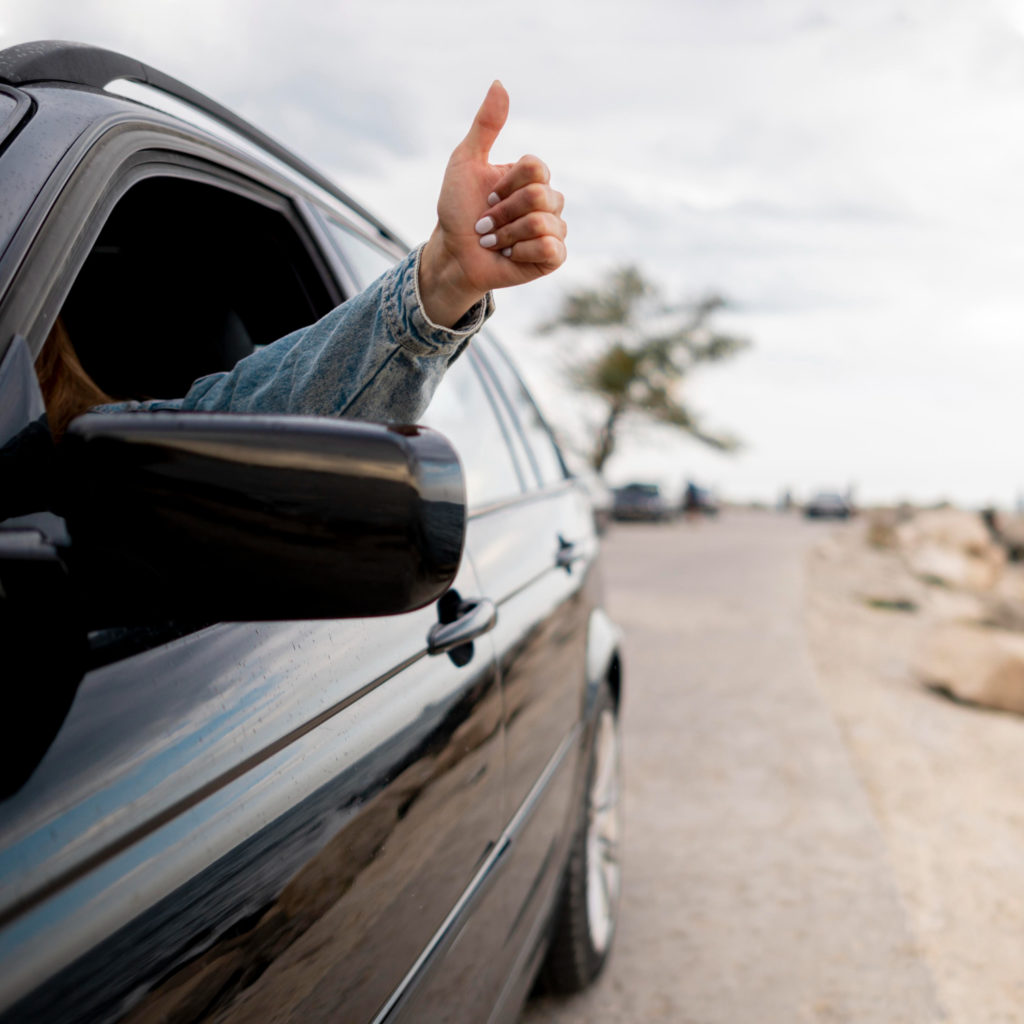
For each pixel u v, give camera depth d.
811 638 7.87
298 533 0.65
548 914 1.90
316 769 0.92
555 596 2.03
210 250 1.51
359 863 0.96
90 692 0.71
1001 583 15.52
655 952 2.66
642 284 35.72
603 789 2.62
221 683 0.84
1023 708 5.45
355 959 0.95
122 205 1.37
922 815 3.76
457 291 0.91
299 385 0.96
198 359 1.66
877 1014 2.37
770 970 2.57
